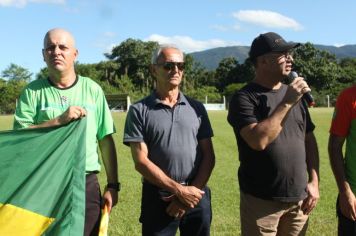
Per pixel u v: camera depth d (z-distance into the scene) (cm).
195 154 508
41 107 507
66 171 487
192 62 9100
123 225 794
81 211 485
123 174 1292
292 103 452
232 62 9444
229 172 1329
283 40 486
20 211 477
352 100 494
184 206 490
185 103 514
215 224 790
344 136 500
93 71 8375
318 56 8062
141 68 8850
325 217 836
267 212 489
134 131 499
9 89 6681
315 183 503
